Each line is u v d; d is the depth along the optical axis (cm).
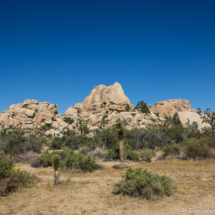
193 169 1094
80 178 1070
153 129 2823
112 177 1066
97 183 928
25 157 1745
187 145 1518
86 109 13900
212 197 642
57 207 609
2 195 739
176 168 1152
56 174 910
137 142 2420
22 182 853
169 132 2848
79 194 750
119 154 1750
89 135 4553
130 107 11588
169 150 1705
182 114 6016
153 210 564
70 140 2895
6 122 10238
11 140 2139
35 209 593
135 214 542
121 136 1695
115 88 13012
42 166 1485
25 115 10638
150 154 1873
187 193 698
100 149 1970
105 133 2572
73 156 1363
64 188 841
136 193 692
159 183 678
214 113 3484
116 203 633
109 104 11956
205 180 857
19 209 593
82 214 551
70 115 12438
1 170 805
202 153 1403
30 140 2228
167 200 638
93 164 1262
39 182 971
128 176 744
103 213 555
